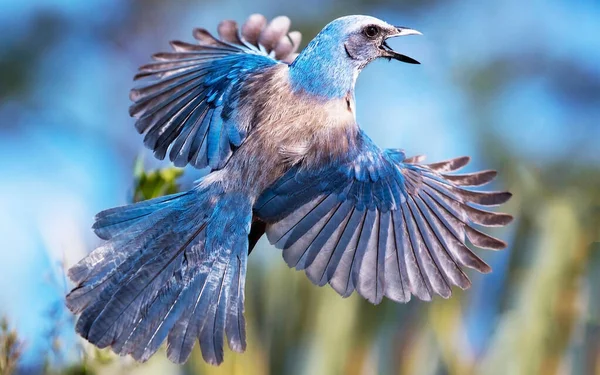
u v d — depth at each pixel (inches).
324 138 422.6
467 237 432.8
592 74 954.7
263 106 427.2
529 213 511.8
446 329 498.6
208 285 402.9
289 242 408.5
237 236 411.5
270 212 412.5
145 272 398.6
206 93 439.2
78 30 1032.8
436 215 435.2
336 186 418.6
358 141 430.3
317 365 496.4
